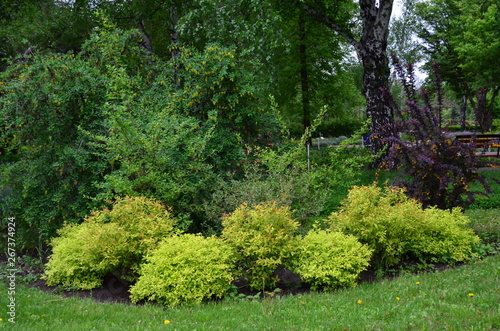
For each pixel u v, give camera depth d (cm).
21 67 924
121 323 455
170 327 429
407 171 776
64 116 823
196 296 534
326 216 958
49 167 809
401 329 382
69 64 852
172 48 1083
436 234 688
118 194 785
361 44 1342
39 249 779
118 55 1025
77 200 803
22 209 852
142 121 856
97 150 827
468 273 551
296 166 838
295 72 2061
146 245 614
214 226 771
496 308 408
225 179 870
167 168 795
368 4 1298
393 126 795
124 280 655
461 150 743
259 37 1220
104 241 601
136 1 1465
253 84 1002
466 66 2612
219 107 916
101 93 861
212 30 1245
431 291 488
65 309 505
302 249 605
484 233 770
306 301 511
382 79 1295
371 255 631
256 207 626
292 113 2288
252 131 949
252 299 564
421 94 786
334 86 2202
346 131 3412
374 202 673
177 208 798
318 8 1398
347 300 495
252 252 589
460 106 3741
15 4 1525
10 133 851
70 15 1628
